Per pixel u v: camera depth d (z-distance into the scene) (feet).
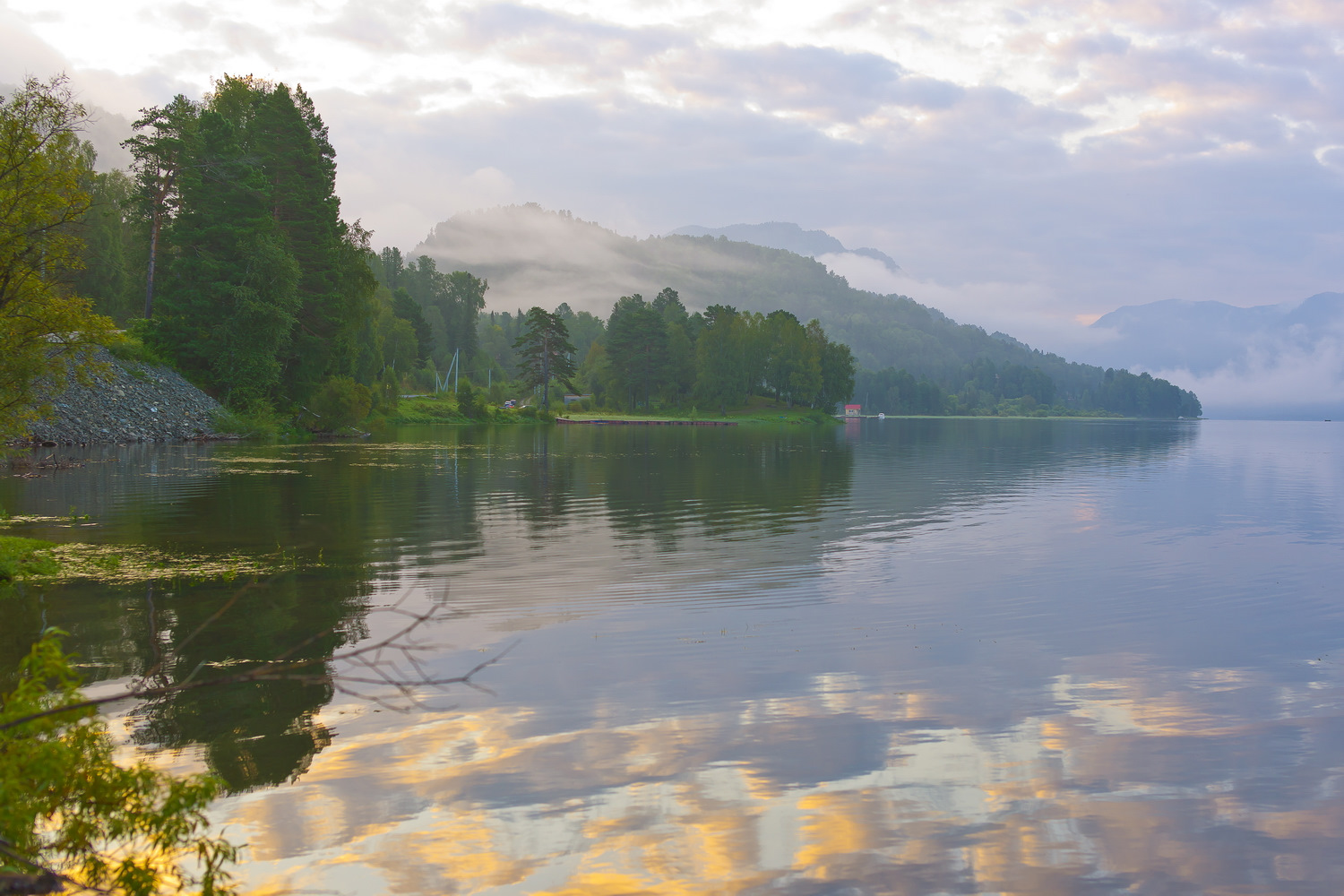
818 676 37.68
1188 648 43.14
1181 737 30.99
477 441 258.37
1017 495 122.72
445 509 94.73
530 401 594.65
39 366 66.39
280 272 229.04
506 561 64.44
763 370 599.57
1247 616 50.21
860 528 85.97
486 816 24.29
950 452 244.01
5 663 37.45
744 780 26.91
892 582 59.06
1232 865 22.33
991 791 26.35
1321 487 138.72
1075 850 22.88
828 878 21.34
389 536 75.36
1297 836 23.86
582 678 36.78
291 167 258.37
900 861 22.16
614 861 21.99
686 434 367.86
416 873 21.29
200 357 232.32
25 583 53.93
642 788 26.20
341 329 266.98
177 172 252.42
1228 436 430.20
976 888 20.93
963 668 39.22
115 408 196.75
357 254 284.00
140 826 18.49
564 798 25.45
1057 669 39.22
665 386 611.06
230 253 234.79
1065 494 124.77
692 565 64.08
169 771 26.86
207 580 55.77
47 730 18.47
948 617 49.06
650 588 55.93
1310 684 37.47
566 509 97.19
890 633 45.21
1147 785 27.02
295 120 259.60
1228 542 79.36
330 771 27.07
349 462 157.99
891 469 172.35
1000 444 297.94
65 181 66.33
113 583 54.08
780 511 98.94
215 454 168.14
